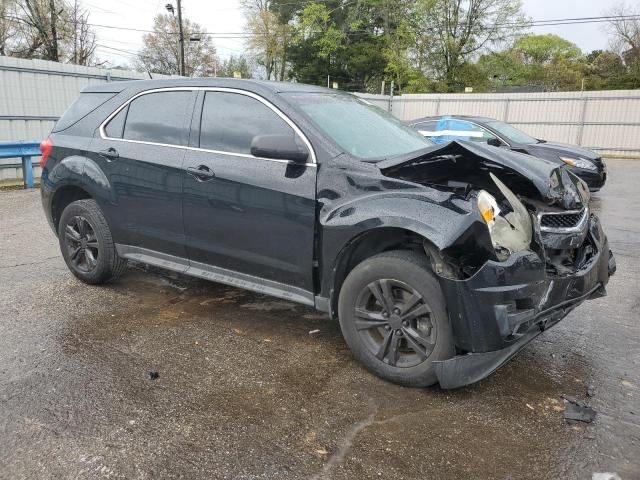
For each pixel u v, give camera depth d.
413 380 3.17
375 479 2.44
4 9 29.25
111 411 2.93
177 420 2.86
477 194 3.07
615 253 6.56
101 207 4.59
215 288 5.00
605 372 3.48
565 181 3.60
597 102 22.08
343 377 3.36
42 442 2.65
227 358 3.60
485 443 2.71
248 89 3.90
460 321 2.95
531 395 3.19
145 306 4.51
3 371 3.35
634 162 19.39
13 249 6.26
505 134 10.12
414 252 3.19
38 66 13.28
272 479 2.43
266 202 3.61
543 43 56.50
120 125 4.55
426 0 37.72
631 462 2.57
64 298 4.65
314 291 3.57
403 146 3.98
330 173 3.40
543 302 3.13
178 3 39.75
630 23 42.31
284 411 2.97
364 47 43.50
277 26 48.47
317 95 4.12
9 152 10.72
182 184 4.02
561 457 2.61
